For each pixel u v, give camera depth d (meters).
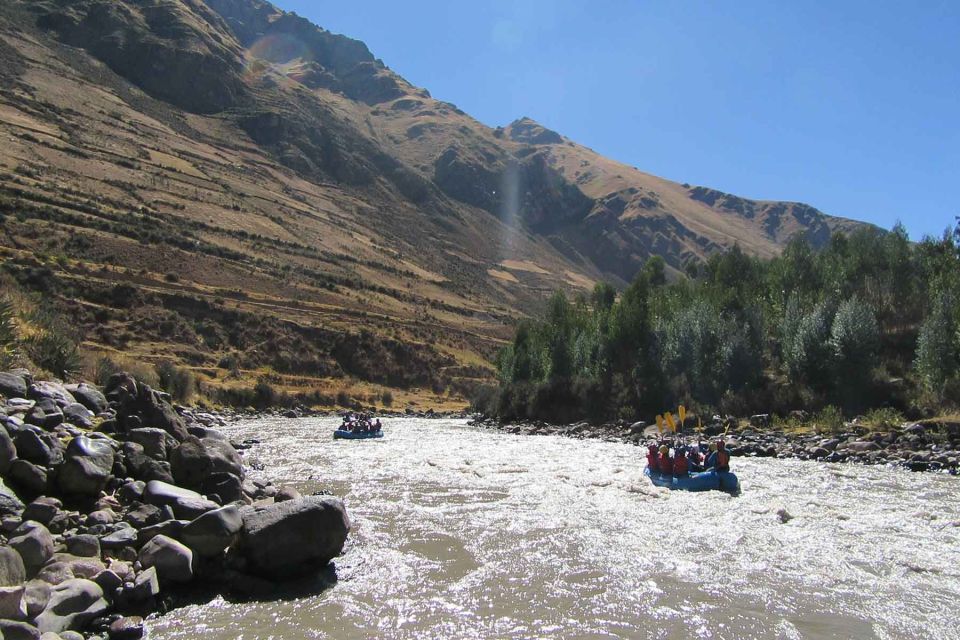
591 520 20.11
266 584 13.35
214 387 77.94
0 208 103.75
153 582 11.96
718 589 14.12
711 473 25.50
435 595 13.50
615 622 12.29
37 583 10.38
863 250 67.50
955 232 62.19
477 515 20.62
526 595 13.61
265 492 18.38
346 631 11.60
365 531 18.20
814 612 12.88
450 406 109.88
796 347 50.00
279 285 129.75
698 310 58.50
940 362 43.34
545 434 55.88
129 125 192.12
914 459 32.38
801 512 21.16
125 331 88.62
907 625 12.32
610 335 65.00
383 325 130.62
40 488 13.31
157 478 15.31
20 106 159.25
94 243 107.81
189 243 127.62
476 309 182.25
